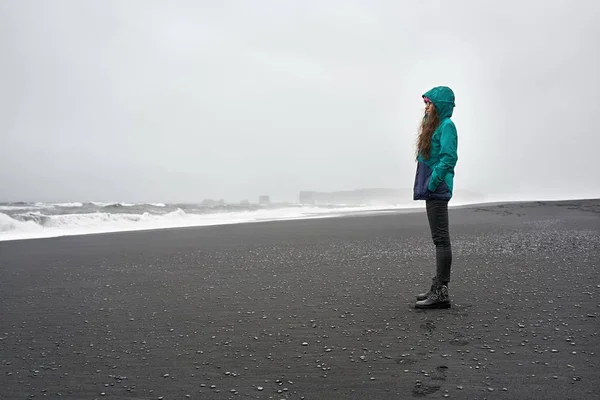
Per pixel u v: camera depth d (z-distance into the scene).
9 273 5.67
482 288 4.14
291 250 7.30
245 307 3.82
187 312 3.73
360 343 2.83
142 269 5.84
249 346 2.86
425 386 2.17
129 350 2.86
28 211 19.64
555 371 2.27
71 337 3.15
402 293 4.14
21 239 9.87
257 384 2.28
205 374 2.44
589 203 22.05
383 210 27.14
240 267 5.80
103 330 3.30
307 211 25.94
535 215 13.80
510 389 2.09
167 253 7.31
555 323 3.05
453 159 3.59
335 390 2.17
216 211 24.47
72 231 12.41
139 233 11.22
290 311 3.65
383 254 6.54
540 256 5.73
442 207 3.61
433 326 3.10
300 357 2.64
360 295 4.11
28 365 2.64
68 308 3.95
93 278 5.29
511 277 4.54
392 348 2.71
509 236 8.01
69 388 2.30
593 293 3.81
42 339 3.12
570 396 2.00
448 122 3.71
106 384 2.34
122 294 4.44
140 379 2.40
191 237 9.95
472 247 6.75
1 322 3.54
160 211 22.58
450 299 3.80
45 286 4.87
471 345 2.70
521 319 3.18
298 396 2.12
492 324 3.09
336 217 17.17
